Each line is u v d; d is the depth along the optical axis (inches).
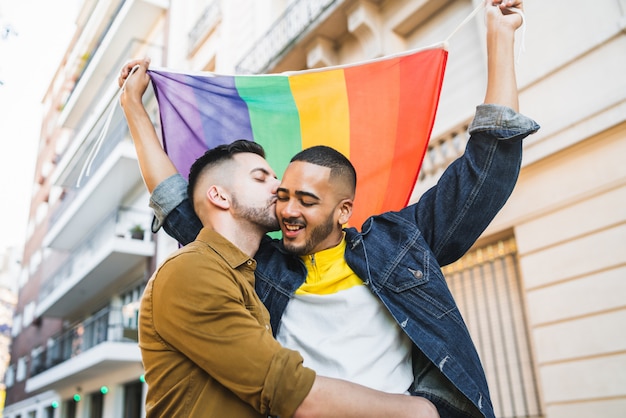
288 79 94.7
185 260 55.7
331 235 66.9
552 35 198.2
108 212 606.2
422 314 61.9
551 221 187.6
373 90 93.6
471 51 246.2
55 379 584.7
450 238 67.7
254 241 66.6
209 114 94.2
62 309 706.2
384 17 294.8
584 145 181.9
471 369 59.7
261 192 66.2
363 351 60.9
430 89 89.7
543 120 195.3
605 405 159.9
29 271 1007.0
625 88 170.1
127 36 611.8
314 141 96.3
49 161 992.2
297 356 50.8
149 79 88.4
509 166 64.6
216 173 67.2
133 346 478.6
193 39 491.2
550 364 177.6
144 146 80.7
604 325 165.2
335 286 65.5
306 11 335.9
